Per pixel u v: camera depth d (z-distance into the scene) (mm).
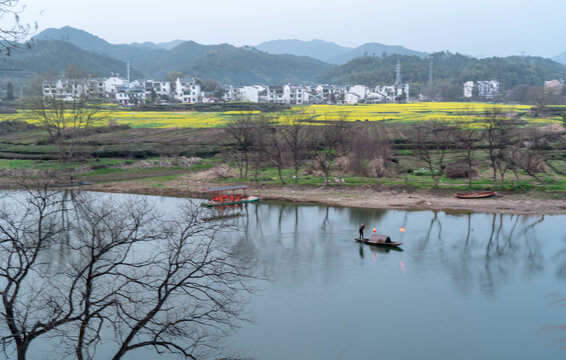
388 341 24453
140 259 32500
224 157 82750
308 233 44125
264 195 59750
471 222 47719
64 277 28781
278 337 24641
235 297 28891
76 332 23688
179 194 60156
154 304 25172
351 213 51812
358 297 29719
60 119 100125
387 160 75562
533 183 60375
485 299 29547
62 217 41000
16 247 16312
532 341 24531
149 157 82875
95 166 74062
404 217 49875
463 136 81188
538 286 31547
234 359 21812
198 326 25016
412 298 29672
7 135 99688
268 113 143750
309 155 80000
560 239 41969
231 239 41250
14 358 22078
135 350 23000
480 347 23984
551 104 193000
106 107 166875
